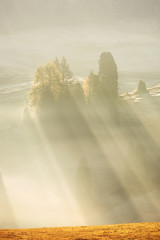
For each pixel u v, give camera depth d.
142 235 18.81
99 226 24.09
